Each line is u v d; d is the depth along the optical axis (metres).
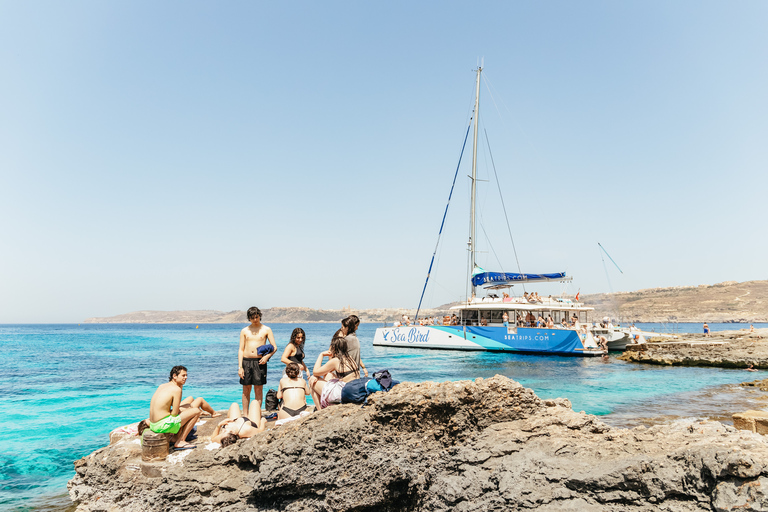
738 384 16.05
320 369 6.98
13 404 14.10
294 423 6.05
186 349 42.41
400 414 5.66
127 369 23.88
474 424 5.72
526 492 4.64
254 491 5.56
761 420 7.05
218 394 15.44
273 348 7.29
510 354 26.70
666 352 23.83
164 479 5.85
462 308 28.28
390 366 21.70
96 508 5.89
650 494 4.25
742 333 31.88
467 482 4.99
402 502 5.53
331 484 5.45
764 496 3.64
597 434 5.38
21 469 8.14
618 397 13.56
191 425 6.57
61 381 19.22
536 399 5.93
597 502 4.43
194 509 5.65
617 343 29.30
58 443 9.77
